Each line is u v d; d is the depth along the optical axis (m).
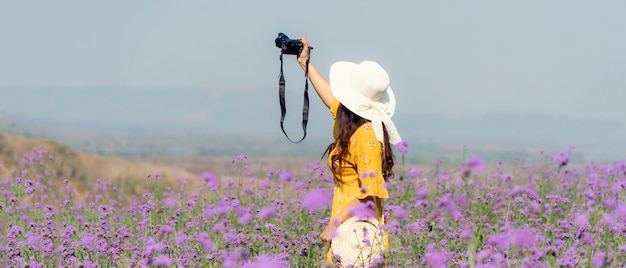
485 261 5.88
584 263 6.02
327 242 5.83
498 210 9.64
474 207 10.16
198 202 10.53
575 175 12.47
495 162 13.78
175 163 166.12
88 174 28.25
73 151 30.69
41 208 10.21
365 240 5.58
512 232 5.88
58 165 22.30
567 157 6.33
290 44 6.21
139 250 7.15
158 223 9.40
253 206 9.62
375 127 5.67
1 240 8.16
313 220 8.80
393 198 10.60
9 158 26.84
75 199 12.14
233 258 5.89
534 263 5.65
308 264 6.59
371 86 5.67
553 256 5.92
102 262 7.11
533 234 7.58
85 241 7.32
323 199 5.50
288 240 8.02
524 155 13.52
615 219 7.07
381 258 5.62
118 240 7.89
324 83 6.17
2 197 10.71
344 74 5.84
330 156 5.92
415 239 7.34
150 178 10.52
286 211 9.61
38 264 6.84
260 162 12.80
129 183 26.72
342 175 5.83
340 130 5.78
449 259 6.57
